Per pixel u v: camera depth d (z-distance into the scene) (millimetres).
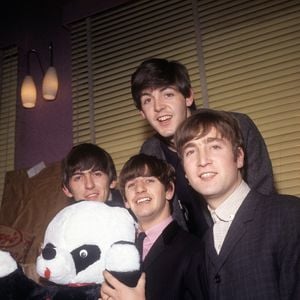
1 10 2662
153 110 1456
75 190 1488
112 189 1598
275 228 976
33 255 1961
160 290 1121
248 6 2023
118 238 1053
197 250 1173
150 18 2279
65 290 992
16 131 2463
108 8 2383
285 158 1782
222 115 1170
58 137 2354
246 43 1979
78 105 2357
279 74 1871
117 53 2326
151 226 1308
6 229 1999
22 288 1001
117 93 2273
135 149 2148
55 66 2490
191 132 1135
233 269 993
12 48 2619
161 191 1310
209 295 1056
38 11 2627
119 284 956
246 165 1260
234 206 1097
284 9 1935
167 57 2152
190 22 2150
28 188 2209
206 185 1083
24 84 2359
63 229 1041
